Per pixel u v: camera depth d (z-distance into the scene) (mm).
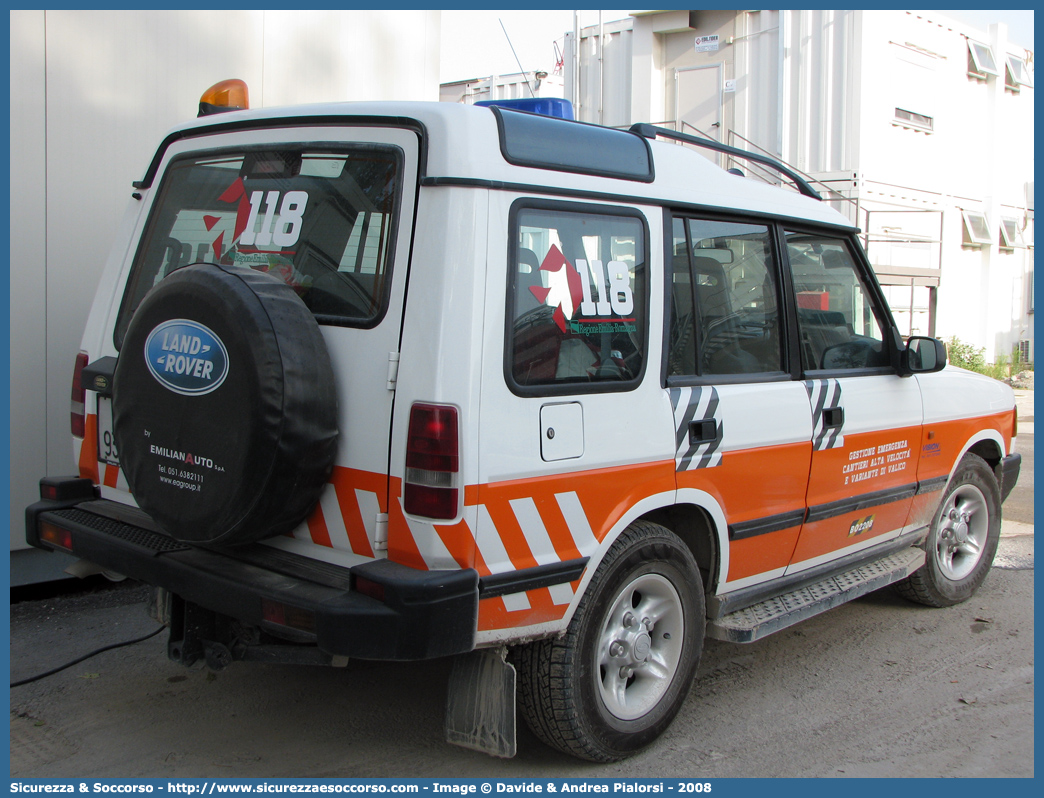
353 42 6320
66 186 4824
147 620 4652
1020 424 12703
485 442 2734
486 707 2945
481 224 2756
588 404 3041
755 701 3926
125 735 3465
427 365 2686
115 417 3074
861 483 4328
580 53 14719
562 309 2984
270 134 3244
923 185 14805
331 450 2834
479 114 2848
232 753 3352
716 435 3504
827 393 4066
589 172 3115
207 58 5457
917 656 4492
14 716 3582
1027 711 3881
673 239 3436
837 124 13094
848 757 3443
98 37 4914
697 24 13797
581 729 3119
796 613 3883
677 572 3410
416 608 2594
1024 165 17922
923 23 14383
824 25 13031
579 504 3008
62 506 3572
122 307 3637
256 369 2670
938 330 15984
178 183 3564
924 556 4863
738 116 13594
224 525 2783
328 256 2986
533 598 2889
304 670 4125
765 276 3879
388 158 2895
